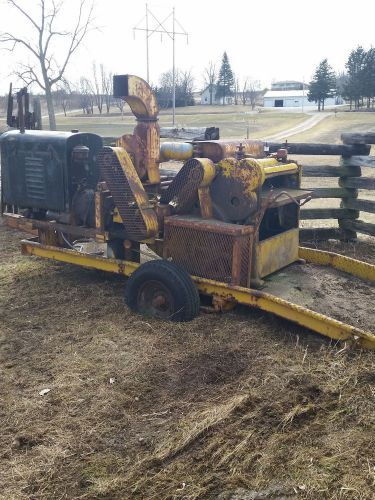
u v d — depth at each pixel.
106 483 3.14
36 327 5.33
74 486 3.14
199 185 5.07
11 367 4.58
